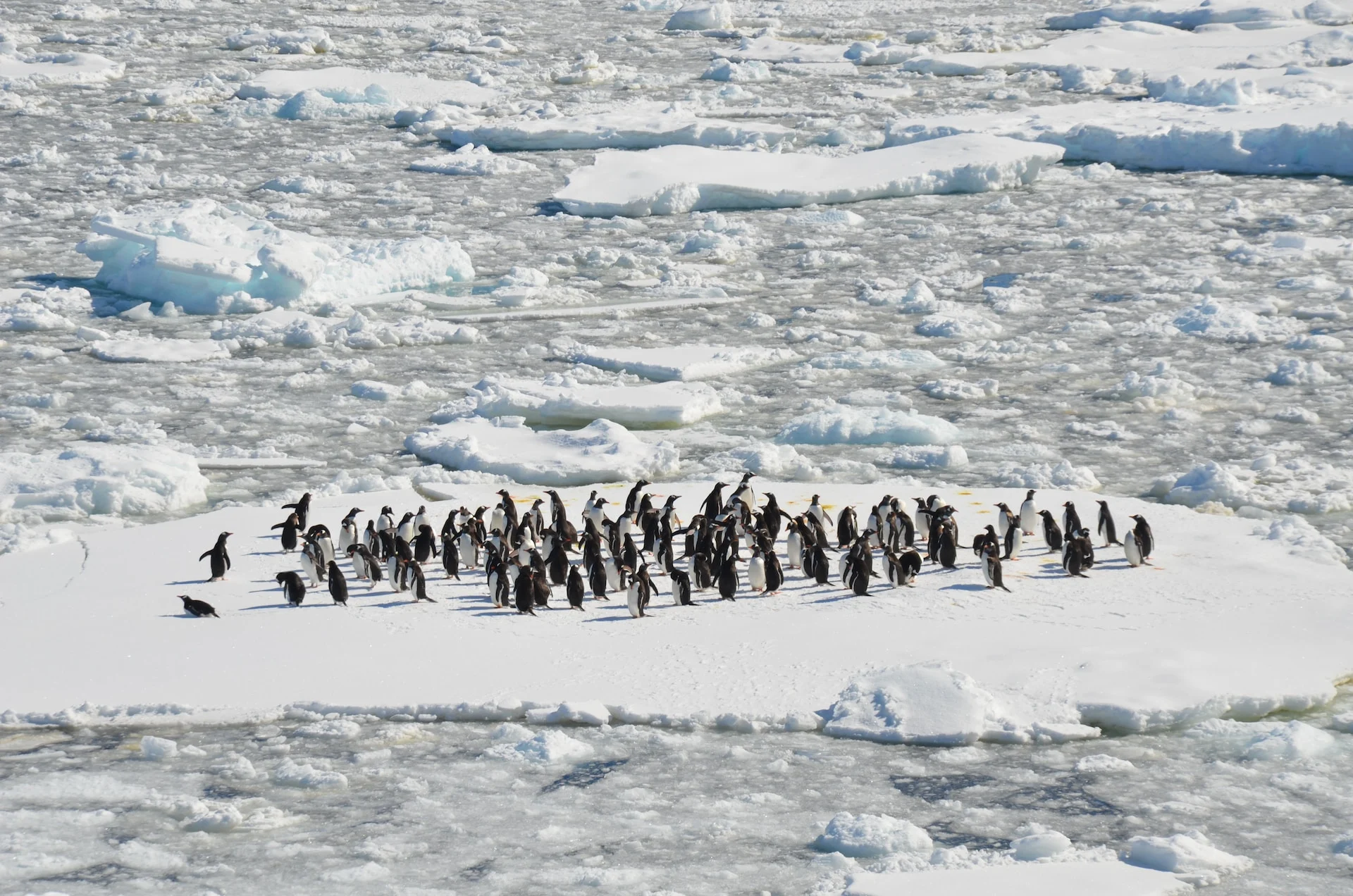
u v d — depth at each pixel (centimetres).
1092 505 8856
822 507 8875
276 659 6612
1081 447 10831
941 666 6241
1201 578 7481
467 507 9188
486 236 18588
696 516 8169
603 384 12800
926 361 13275
